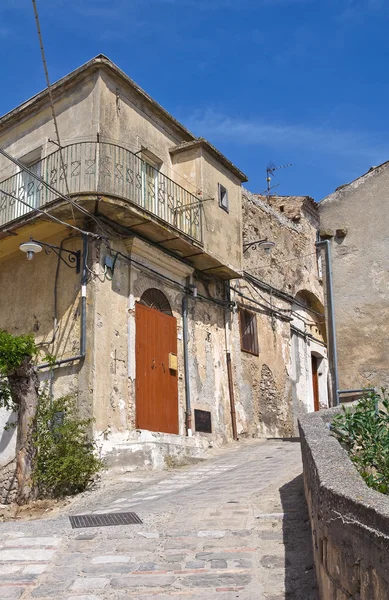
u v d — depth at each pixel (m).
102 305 12.73
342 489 4.12
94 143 13.09
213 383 15.69
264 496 7.99
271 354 18.78
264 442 15.58
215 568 5.61
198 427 14.74
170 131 15.87
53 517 8.59
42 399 11.33
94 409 11.97
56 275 13.35
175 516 7.40
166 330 14.38
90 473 10.92
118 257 13.34
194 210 15.13
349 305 11.26
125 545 6.35
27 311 13.77
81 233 13.05
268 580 5.32
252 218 18.91
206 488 9.34
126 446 12.04
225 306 16.70
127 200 12.70
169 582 5.36
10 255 14.47
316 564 5.02
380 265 11.20
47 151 14.16
